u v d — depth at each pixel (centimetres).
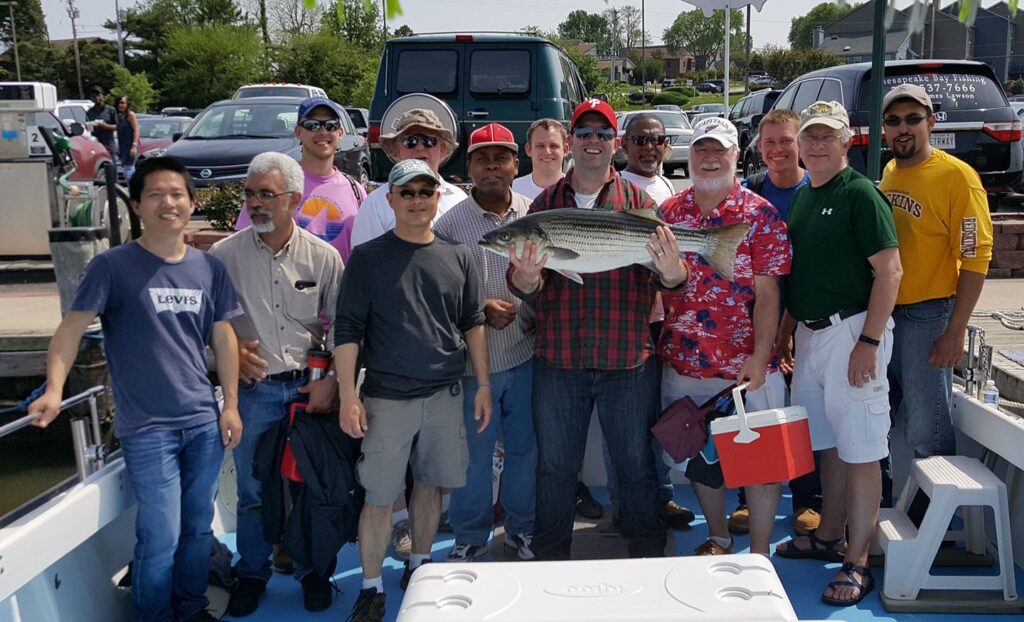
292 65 4509
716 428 346
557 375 364
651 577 242
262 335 355
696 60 9144
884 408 356
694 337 371
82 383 542
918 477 371
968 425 399
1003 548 349
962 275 370
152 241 317
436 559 407
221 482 445
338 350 336
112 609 357
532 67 877
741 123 1645
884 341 355
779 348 423
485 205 390
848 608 356
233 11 6341
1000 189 952
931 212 375
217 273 332
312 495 346
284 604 372
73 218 556
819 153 355
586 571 246
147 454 310
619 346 357
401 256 339
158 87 5416
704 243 335
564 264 325
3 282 914
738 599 228
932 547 350
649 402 369
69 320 303
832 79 966
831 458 388
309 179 447
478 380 361
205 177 1043
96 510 322
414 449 362
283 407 359
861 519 360
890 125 381
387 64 893
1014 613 348
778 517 452
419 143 413
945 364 377
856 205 348
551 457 371
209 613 348
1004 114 933
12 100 899
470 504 391
